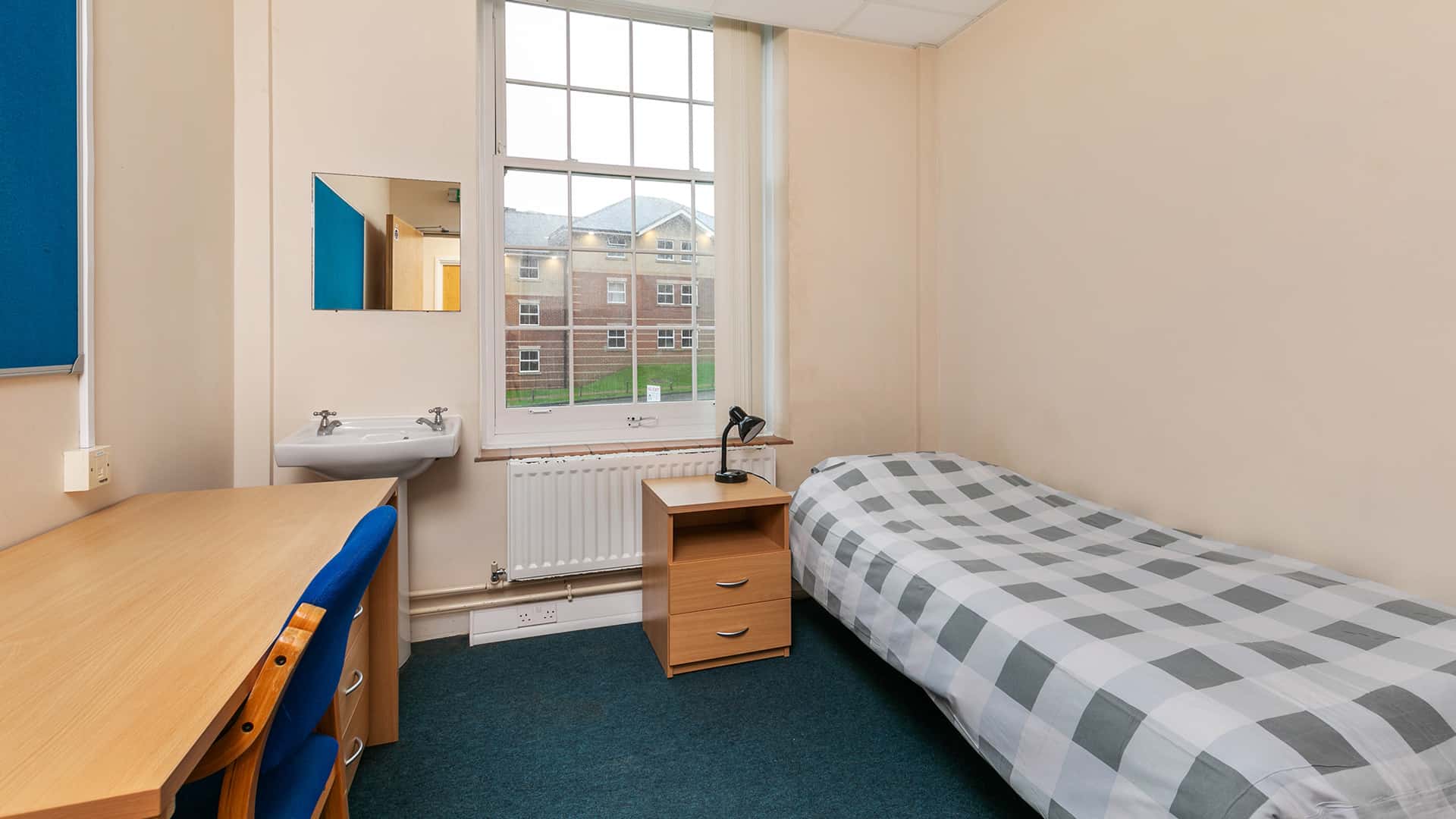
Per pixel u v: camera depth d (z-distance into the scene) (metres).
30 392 1.26
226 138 2.12
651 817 1.55
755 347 2.98
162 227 1.74
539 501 2.52
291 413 2.29
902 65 3.10
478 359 2.49
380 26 2.35
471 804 1.59
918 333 3.13
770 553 2.32
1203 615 1.42
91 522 1.39
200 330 1.96
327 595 0.77
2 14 1.17
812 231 2.95
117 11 1.53
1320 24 1.66
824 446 3.00
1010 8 2.66
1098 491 2.32
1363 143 1.58
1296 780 0.90
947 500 2.38
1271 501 1.79
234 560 1.15
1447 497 1.45
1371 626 1.33
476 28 2.49
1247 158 1.83
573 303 2.79
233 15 2.17
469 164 2.45
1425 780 0.96
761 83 2.98
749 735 1.89
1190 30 1.98
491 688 2.15
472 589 2.52
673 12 2.85
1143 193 2.13
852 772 1.72
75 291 1.37
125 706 0.67
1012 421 2.71
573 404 2.82
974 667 1.48
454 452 2.16
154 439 1.72
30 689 0.70
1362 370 1.59
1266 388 1.80
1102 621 1.38
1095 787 1.14
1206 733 1.01
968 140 2.92
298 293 2.28
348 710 1.58
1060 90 2.44
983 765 1.76
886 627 1.82
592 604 2.64
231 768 0.74
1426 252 1.47
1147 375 2.13
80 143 1.39
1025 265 2.63
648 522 2.49
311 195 2.28
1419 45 1.47
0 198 1.16
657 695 2.11
